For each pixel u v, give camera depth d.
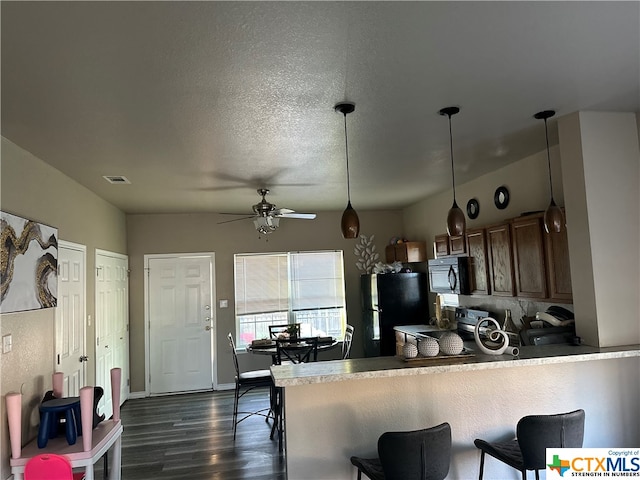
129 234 6.37
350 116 2.87
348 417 2.64
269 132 3.10
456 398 2.78
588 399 2.91
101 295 5.00
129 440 4.42
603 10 1.77
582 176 2.96
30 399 3.09
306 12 1.72
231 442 4.28
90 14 1.67
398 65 2.19
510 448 2.55
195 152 3.49
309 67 2.17
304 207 6.43
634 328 2.94
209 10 1.68
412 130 3.19
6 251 2.78
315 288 6.83
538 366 2.88
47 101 2.44
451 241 5.09
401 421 2.70
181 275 6.49
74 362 4.07
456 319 5.21
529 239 3.62
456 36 1.94
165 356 6.36
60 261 3.80
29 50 1.91
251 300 6.62
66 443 2.85
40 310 3.30
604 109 2.95
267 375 4.81
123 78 2.21
